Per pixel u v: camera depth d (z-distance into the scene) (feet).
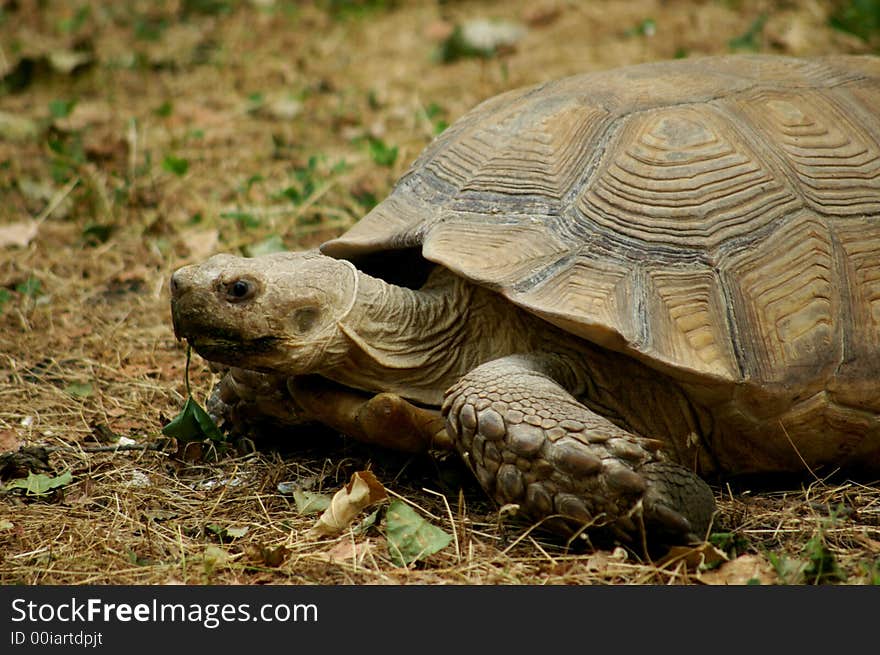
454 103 36.06
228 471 17.04
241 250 26.12
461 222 16.02
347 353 15.60
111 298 24.64
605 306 14.47
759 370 14.58
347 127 34.81
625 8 43.78
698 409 15.25
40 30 48.19
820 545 13.16
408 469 16.62
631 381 15.37
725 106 16.76
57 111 32.48
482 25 41.50
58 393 20.01
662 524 13.23
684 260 15.07
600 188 15.79
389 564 13.85
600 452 13.24
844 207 15.93
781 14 40.75
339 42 44.60
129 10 50.62
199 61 42.96
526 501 13.65
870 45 36.24
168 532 14.98
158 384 20.51
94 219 28.43
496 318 16.15
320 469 16.93
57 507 15.80
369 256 17.22
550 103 17.39
